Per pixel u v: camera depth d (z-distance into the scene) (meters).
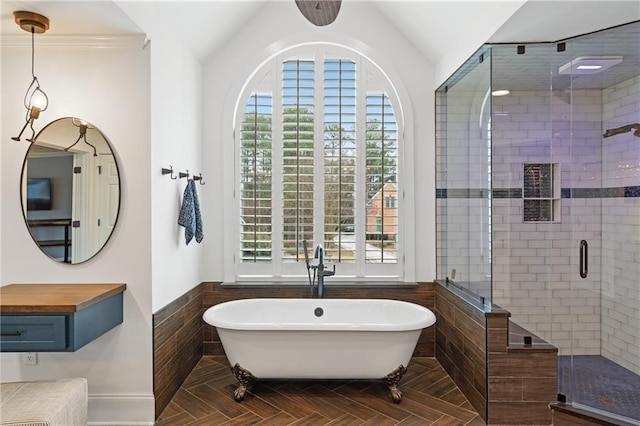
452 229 3.09
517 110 3.02
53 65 2.29
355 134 3.37
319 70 3.36
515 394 2.27
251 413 2.38
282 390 2.67
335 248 3.38
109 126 2.30
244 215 3.35
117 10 1.97
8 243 2.32
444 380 2.85
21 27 2.04
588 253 2.88
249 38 3.32
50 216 2.32
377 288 3.29
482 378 2.33
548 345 2.32
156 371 2.33
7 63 2.30
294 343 2.49
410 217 3.32
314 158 3.36
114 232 2.31
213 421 2.29
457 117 3.02
